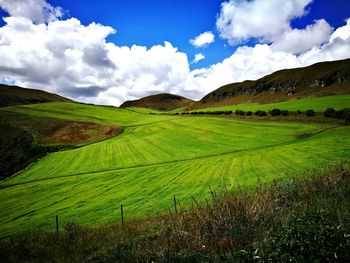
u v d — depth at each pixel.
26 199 46.50
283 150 53.19
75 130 110.88
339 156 39.56
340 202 7.80
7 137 102.56
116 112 169.75
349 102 105.06
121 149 84.06
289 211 7.26
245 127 90.69
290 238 5.08
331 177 10.29
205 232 7.04
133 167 62.41
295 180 11.12
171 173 49.72
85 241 12.71
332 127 71.25
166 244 7.24
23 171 73.88
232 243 6.30
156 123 126.50
